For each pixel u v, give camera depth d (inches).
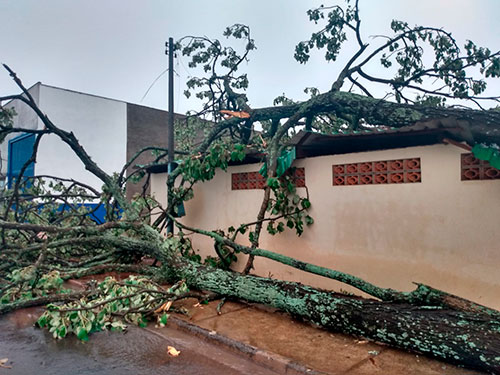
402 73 343.3
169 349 158.6
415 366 137.3
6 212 273.1
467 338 132.6
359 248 220.4
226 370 141.9
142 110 708.0
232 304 214.1
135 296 181.2
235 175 295.3
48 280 196.7
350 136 210.7
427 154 195.0
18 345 164.6
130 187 663.8
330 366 137.8
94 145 640.4
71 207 334.6
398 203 204.8
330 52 334.6
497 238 171.9
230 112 344.5
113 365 145.4
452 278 184.7
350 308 161.0
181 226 281.9
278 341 161.2
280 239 262.1
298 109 322.7
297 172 252.8
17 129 266.8
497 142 182.4
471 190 180.2
